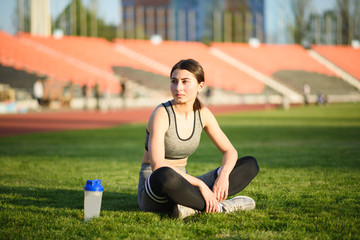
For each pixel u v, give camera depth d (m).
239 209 3.23
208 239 2.56
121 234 2.67
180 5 84.62
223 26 66.56
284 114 20.23
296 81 41.34
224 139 3.22
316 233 2.67
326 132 11.13
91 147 8.21
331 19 63.12
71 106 26.48
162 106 3.02
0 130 12.27
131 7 86.81
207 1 79.88
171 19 78.88
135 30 58.97
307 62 45.94
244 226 2.83
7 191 4.13
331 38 63.34
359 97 41.38
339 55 48.31
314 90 40.62
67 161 6.29
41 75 27.72
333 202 3.54
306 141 9.02
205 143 9.34
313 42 63.31
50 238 2.62
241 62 42.50
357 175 4.84
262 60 44.03
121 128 13.18
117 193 4.09
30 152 7.36
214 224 2.85
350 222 2.90
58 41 35.28
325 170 5.22
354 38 60.34
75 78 29.23
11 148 7.97
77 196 3.94
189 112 3.04
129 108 27.06
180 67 2.91
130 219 3.03
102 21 54.03
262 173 5.07
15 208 3.41
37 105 23.81
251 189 4.11
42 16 39.34
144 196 2.92
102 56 35.22
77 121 16.08
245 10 74.50
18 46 31.02
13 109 21.58
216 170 3.14
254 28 76.81
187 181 2.81
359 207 3.35
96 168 5.66
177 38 83.00
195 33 81.50
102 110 23.20
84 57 33.78
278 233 2.68
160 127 2.93
